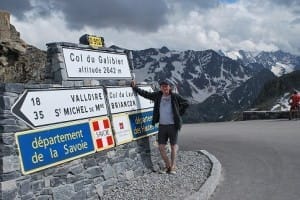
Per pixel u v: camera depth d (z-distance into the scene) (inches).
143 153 440.5
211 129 922.7
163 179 406.3
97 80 392.8
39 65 927.0
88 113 364.5
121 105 418.3
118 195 358.3
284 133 730.2
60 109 331.0
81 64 376.8
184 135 837.2
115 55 432.5
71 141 334.6
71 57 366.0
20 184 278.2
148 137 455.5
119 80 429.1
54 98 327.3
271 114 1120.8
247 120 1147.3
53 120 320.2
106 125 385.4
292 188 366.6
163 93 433.4
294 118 1030.4
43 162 300.5
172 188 366.9
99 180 359.6
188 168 456.1
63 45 359.3
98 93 386.0
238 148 600.7
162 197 339.0
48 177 304.3
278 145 597.0
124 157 403.5
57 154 315.9
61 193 314.0
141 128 445.1
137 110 445.1
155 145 467.2
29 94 300.0
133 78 457.7
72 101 347.9
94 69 394.0
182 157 531.2
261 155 530.0
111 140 386.9
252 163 484.1
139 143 435.2
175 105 428.8
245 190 367.6
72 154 331.9
